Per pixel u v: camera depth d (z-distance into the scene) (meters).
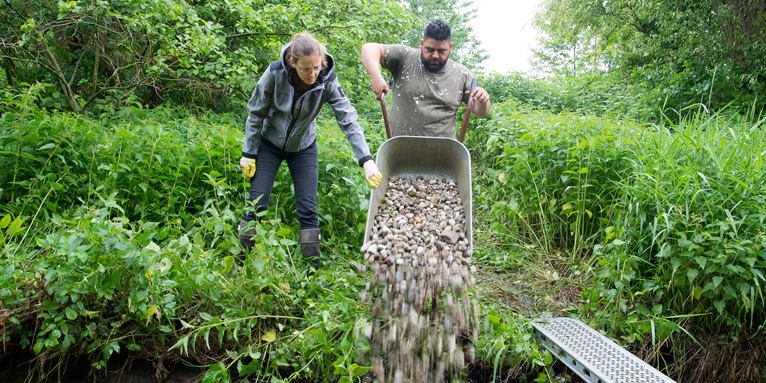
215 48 5.69
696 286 2.87
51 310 2.23
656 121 8.25
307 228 3.14
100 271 2.16
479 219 4.61
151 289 2.31
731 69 8.48
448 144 3.53
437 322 2.40
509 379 2.67
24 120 3.39
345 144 4.36
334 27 6.78
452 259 2.71
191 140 4.04
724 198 2.98
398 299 2.37
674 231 2.97
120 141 3.54
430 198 3.38
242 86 6.06
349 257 3.59
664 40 11.07
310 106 2.89
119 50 6.18
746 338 2.84
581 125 4.43
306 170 3.15
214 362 2.58
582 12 17.77
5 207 3.07
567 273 3.68
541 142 4.25
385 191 3.48
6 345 2.35
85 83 6.09
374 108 7.77
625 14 16.02
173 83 6.50
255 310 2.64
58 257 2.29
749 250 2.68
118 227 2.26
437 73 3.83
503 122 5.54
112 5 5.44
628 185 3.44
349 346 2.34
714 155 3.14
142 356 2.52
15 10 5.34
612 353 2.56
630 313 2.96
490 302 3.25
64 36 5.84
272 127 2.98
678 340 2.91
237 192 3.70
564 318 3.03
